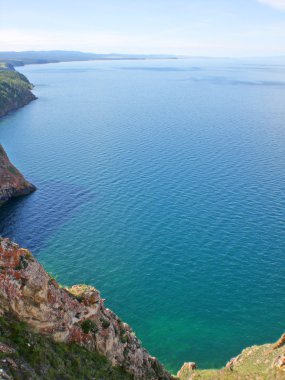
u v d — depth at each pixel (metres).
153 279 68.56
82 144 151.00
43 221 89.69
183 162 126.44
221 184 106.81
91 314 30.91
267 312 60.75
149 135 164.25
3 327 24.56
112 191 104.62
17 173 107.44
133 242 79.75
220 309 61.53
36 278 27.30
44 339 26.67
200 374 46.34
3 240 26.91
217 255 74.62
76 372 26.73
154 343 55.09
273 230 82.31
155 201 97.31
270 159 128.38
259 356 46.16
